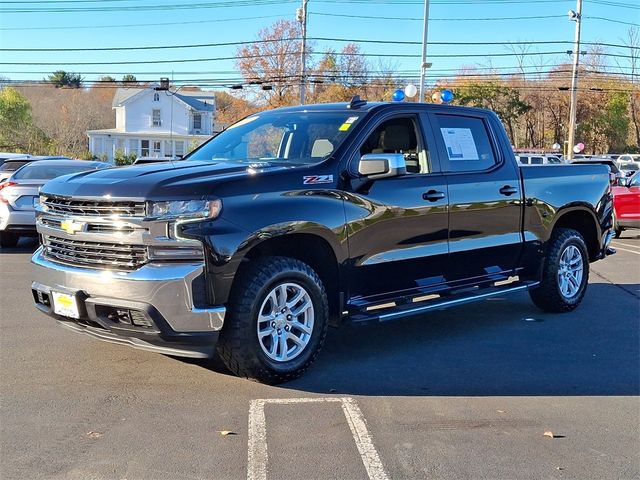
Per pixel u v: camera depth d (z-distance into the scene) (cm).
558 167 709
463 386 486
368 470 350
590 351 583
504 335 634
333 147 525
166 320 426
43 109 7344
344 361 544
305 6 3788
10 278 890
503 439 393
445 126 603
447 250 580
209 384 480
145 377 493
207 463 355
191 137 5972
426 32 2927
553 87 6119
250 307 452
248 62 5784
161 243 425
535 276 689
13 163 1447
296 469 350
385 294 547
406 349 582
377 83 5538
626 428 414
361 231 512
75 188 459
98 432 394
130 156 5138
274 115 616
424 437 394
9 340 586
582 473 352
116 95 6312
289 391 469
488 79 5984
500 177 631
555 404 453
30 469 346
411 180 554
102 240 440
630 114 6275
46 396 452
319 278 495
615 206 1498
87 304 444
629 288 880
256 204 454
